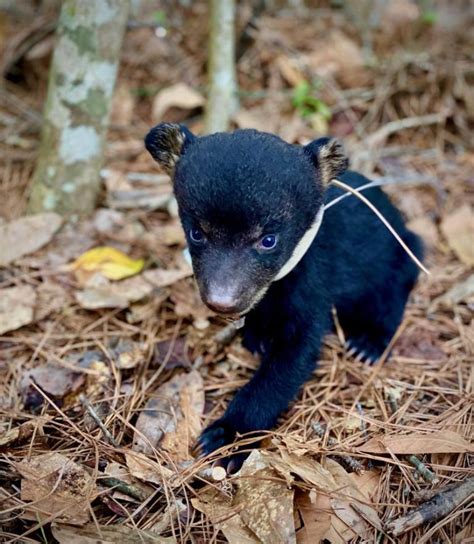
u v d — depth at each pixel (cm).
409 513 55
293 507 56
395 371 69
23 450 59
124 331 71
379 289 73
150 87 104
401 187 92
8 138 94
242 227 55
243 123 97
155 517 56
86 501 55
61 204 83
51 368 67
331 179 62
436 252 84
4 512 53
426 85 102
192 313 72
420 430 62
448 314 76
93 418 62
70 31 77
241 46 106
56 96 79
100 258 77
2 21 109
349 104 101
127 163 93
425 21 114
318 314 65
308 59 106
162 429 63
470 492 56
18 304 72
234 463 61
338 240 68
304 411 65
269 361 65
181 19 113
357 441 61
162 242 82
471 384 67
